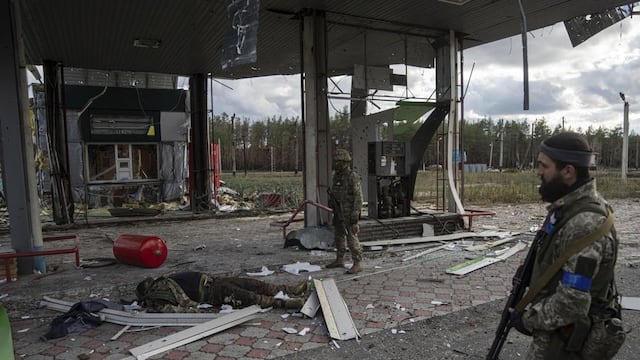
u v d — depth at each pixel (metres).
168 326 4.10
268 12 7.89
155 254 6.25
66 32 8.76
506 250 7.16
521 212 12.17
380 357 3.42
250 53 5.43
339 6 7.66
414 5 7.61
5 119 6.04
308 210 8.09
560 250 1.73
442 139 10.40
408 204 8.59
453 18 8.38
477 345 3.62
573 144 1.75
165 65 11.88
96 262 6.70
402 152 8.34
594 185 1.77
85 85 14.59
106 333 3.96
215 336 3.83
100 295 5.18
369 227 7.78
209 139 13.54
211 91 12.80
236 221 11.52
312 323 4.12
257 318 4.21
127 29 8.63
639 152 72.44
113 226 10.91
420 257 6.80
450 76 9.18
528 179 27.58
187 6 7.43
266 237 8.89
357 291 5.08
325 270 6.06
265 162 67.62
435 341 3.71
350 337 3.75
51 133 11.09
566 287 1.64
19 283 5.62
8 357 3.17
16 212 6.09
